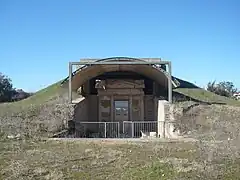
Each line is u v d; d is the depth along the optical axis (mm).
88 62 28781
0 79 57781
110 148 18812
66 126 25734
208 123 24625
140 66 34156
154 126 36188
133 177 12719
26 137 21562
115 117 38812
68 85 31828
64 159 15828
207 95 37062
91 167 14375
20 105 30984
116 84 38688
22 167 14047
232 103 34625
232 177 12664
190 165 14453
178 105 27703
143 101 39250
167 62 28469
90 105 39969
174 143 20469
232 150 16969
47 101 32031
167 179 12336
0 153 17031
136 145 19859
